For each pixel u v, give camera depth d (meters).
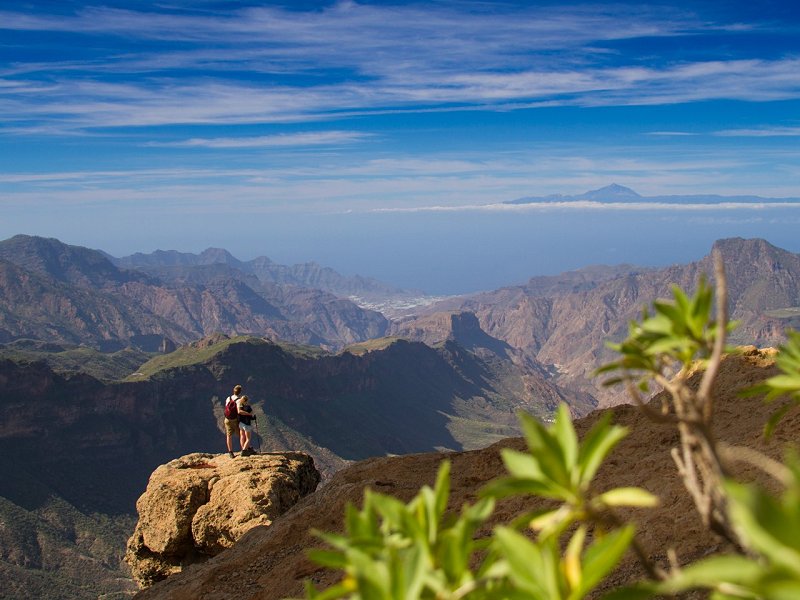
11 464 156.00
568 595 1.71
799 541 1.21
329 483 14.79
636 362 2.31
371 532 2.27
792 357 2.89
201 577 11.90
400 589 1.81
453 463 13.81
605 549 1.62
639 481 8.58
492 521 9.55
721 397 11.23
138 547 20.78
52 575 134.38
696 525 6.56
